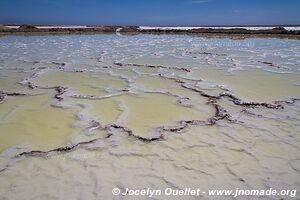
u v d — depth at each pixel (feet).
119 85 21.88
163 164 10.57
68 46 51.16
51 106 16.84
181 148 11.73
